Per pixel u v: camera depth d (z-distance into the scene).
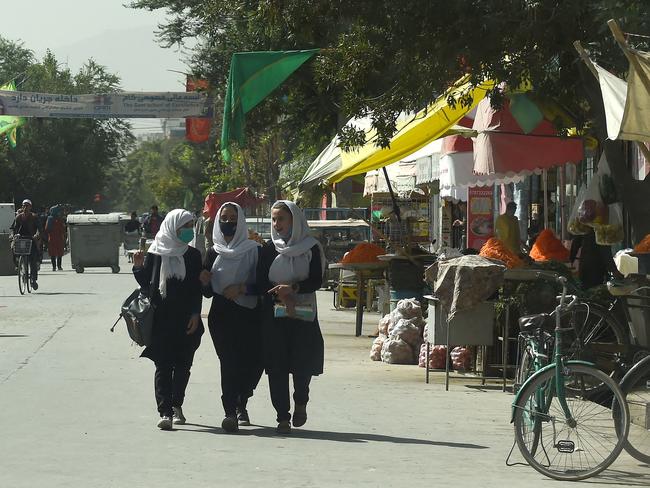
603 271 22.92
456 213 46.59
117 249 54.94
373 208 48.66
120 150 130.62
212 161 97.94
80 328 26.41
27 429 13.41
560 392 11.23
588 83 18.61
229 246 13.69
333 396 16.84
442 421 14.70
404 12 18.91
